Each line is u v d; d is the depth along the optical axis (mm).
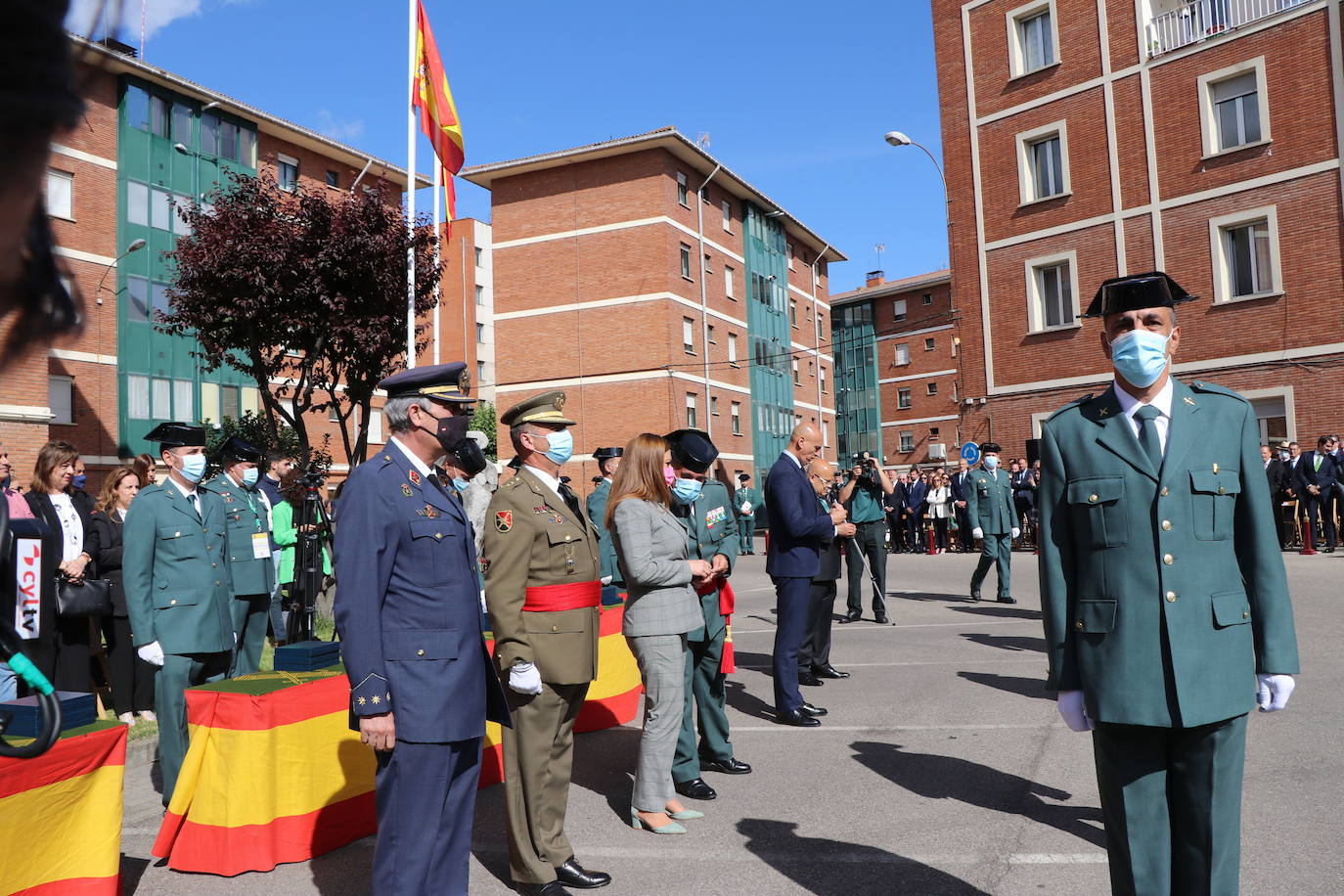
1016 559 20141
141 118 27688
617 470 5031
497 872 4387
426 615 3406
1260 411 20156
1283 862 3965
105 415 26562
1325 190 19047
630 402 34500
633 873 4246
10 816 3432
